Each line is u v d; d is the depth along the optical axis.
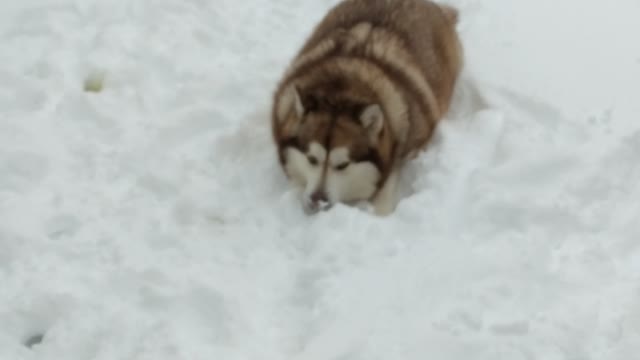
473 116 3.81
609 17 4.22
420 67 3.69
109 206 3.48
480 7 4.30
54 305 3.20
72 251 3.33
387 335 3.13
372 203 3.59
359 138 3.44
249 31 4.20
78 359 3.11
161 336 3.13
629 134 3.65
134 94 3.88
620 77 3.92
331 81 3.55
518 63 3.99
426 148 3.70
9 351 3.12
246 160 3.69
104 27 4.15
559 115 3.77
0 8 4.19
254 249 3.39
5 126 3.70
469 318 3.16
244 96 3.90
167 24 4.20
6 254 3.33
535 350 3.09
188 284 3.25
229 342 3.14
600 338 3.11
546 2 4.32
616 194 3.50
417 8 3.84
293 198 3.52
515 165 3.58
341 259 3.33
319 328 3.16
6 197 3.48
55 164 3.60
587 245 3.36
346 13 3.83
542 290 3.23
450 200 3.50
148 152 3.67
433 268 3.29
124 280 3.26
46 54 4.00
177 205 3.50
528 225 3.43
